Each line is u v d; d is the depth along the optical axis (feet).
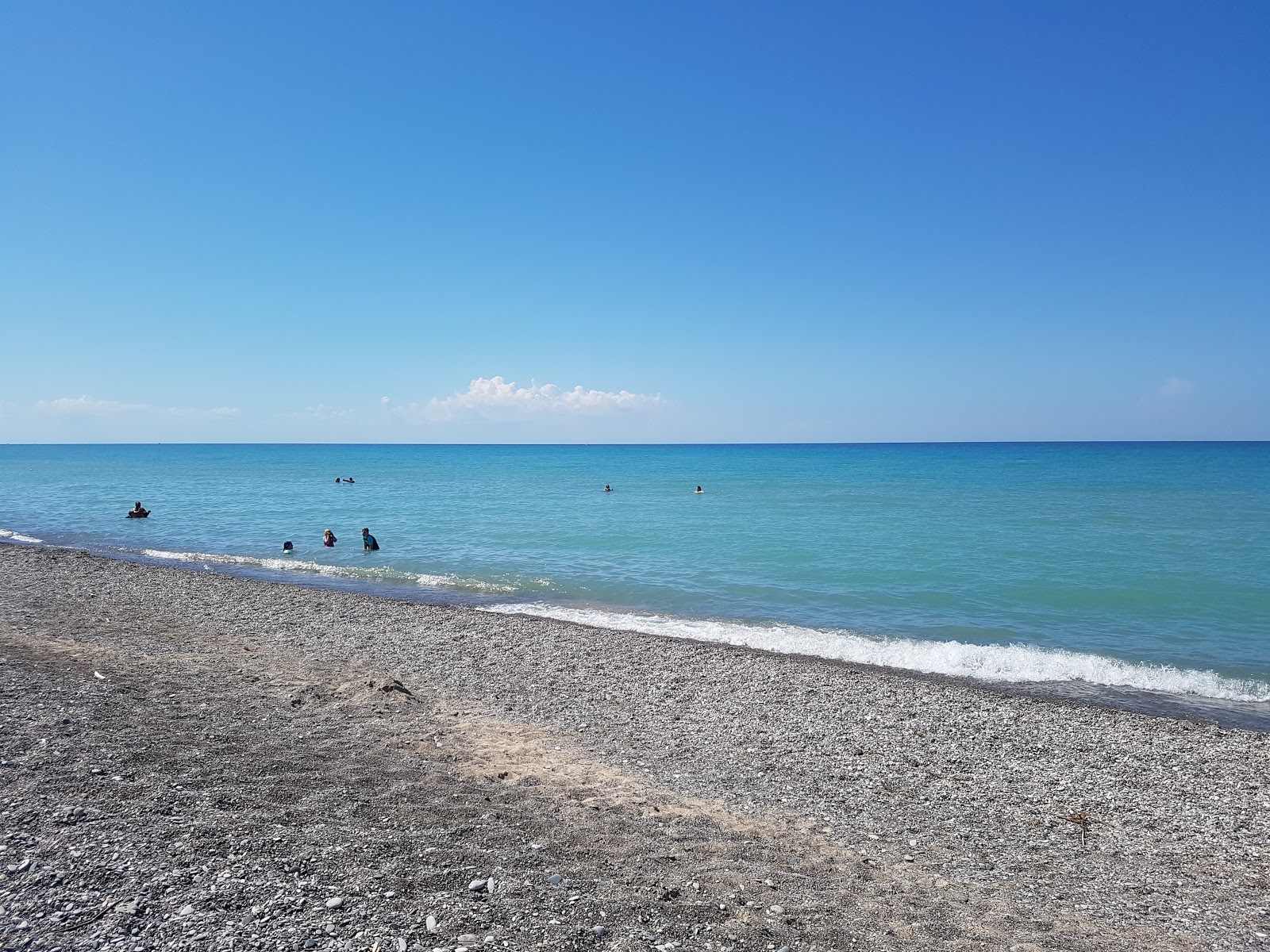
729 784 31.68
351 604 68.18
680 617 67.62
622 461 534.78
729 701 43.62
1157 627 64.13
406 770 29.04
